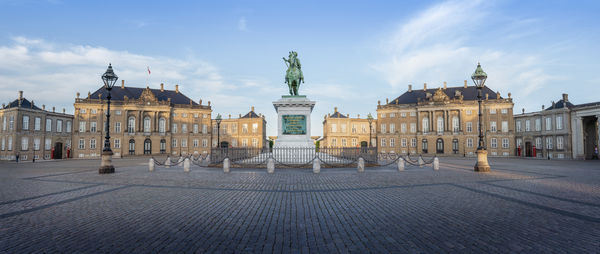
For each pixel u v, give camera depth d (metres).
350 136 91.00
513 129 64.06
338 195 10.51
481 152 19.83
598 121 46.50
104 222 7.01
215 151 23.94
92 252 5.14
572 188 12.24
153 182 14.17
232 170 20.17
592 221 7.06
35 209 8.36
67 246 5.43
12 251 5.16
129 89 75.31
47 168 26.22
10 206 8.77
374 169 21.09
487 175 17.36
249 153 26.05
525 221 7.05
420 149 71.50
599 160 44.62
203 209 8.36
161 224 6.85
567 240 5.75
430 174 17.67
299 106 24.31
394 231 6.30
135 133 68.56
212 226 6.69
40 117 58.22
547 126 55.91
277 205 8.86
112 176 17.16
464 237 5.92
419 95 77.94
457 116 69.50
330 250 5.22
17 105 56.28
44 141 58.81
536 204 8.95
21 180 15.52
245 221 7.10
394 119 75.81
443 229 6.43
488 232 6.23
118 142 67.44
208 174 17.73
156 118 71.25
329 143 89.75
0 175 18.77
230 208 8.48
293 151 23.14
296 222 6.99
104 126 67.19
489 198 9.91
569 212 7.92
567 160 44.88
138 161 41.66
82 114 65.62
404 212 7.94
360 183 13.55
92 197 10.23
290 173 17.94
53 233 6.18
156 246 5.43
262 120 87.75
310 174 17.36
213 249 5.27
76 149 64.25
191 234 6.13
